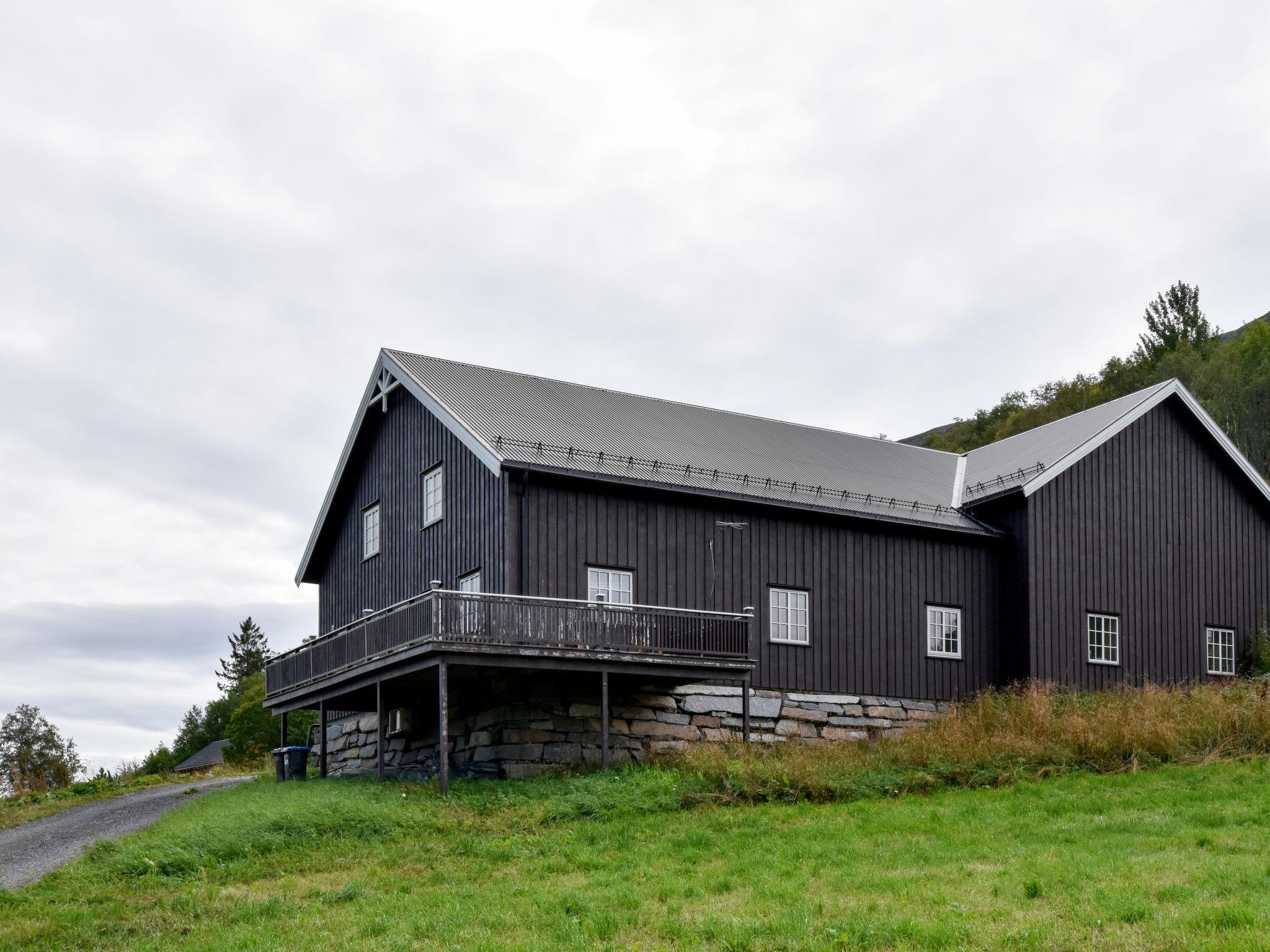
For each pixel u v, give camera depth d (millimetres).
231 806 19828
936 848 14531
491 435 23359
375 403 28719
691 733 23359
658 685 22891
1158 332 68438
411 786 20047
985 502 28484
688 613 21781
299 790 21516
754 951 10828
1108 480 29312
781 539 25641
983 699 25156
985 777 18859
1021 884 12539
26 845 19453
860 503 26844
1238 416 53156
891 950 10664
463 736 22922
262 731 54562
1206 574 30484
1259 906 11055
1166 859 13211
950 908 11695
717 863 14469
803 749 21234
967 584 28047
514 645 19906
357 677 22469
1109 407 31391
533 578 22359
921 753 19922
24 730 71812
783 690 24922
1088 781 18359
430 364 27578
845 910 11867
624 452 24688
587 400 28141
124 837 18172
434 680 21641
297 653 25969
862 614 26391
